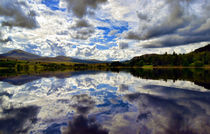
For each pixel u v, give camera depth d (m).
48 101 12.74
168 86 21.62
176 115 8.70
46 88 20.83
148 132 6.44
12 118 8.48
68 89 19.84
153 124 7.34
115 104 11.44
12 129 6.95
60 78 38.22
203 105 10.96
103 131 6.56
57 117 8.53
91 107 10.62
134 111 9.56
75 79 35.16
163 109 9.98
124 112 9.38
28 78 38.72
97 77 41.47
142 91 17.56
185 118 8.17
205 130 6.58
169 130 6.62
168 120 7.89
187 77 35.62
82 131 6.61
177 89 18.84
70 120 8.05
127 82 27.59
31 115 8.98
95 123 7.54
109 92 17.19
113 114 8.98
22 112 9.64
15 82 29.33
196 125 7.16
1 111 9.88
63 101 12.69
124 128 6.89
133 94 15.72
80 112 9.47
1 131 6.70
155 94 15.55
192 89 18.73
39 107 10.80
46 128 7.03
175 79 31.59
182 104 11.29
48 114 9.12
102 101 12.52
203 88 19.50
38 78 38.53
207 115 8.68
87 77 41.66
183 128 6.83
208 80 28.58
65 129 6.87
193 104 11.26
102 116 8.61
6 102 12.59
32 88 20.95
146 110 9.76
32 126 7.28
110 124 7.39
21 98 14.23
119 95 15.23
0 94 16.61
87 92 17.33
